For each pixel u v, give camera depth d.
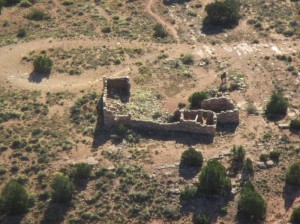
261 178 81.94
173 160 84.69
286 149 87.62
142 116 95.38
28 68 109.81
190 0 142.62
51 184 80.00
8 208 75.06
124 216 75.69
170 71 109.31
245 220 75.50
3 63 111.50
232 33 126.12
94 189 79.50
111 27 127.62
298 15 134.12
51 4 140.25
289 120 94.19
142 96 100.69
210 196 78.31
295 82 105.81
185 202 77.50
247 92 102.50
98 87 103.50
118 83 101.12
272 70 109.75
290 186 80.88
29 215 75.38
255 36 124.31
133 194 78.25
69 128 92.12
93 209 76.50
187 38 124.00
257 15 134.62
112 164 83.88
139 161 84.50
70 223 74.31
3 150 86.75
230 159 85.00
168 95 101.94
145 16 135.00
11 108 97.19
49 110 96.75
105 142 88.69
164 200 77.94
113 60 112.44
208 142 89.12
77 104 97.62
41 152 86.19
